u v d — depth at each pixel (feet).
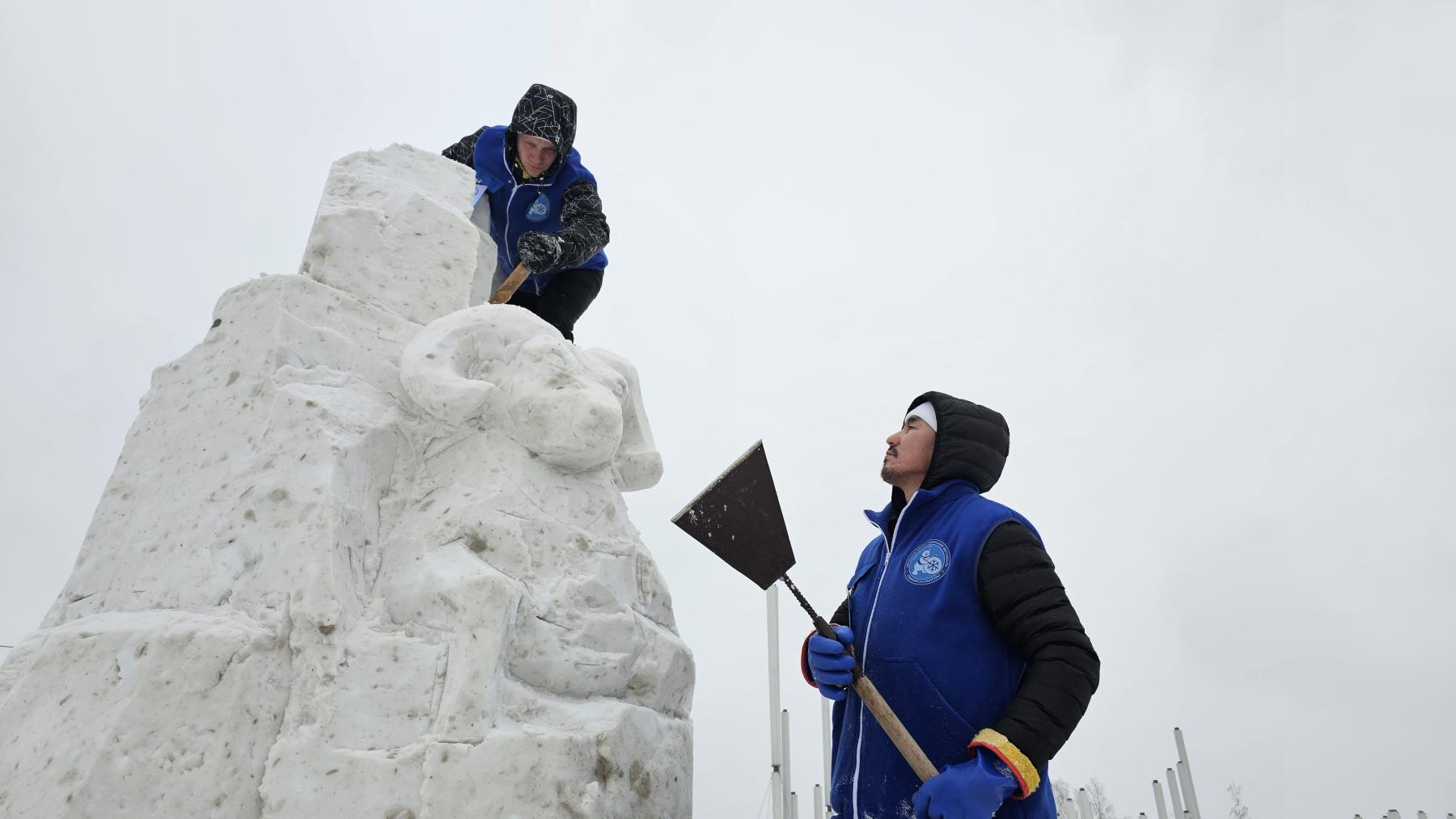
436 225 8.25
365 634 5.87
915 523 6.53
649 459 8.00
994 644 5.90
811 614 6.10
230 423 6.81
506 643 5.80
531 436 6.79
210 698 5.42
